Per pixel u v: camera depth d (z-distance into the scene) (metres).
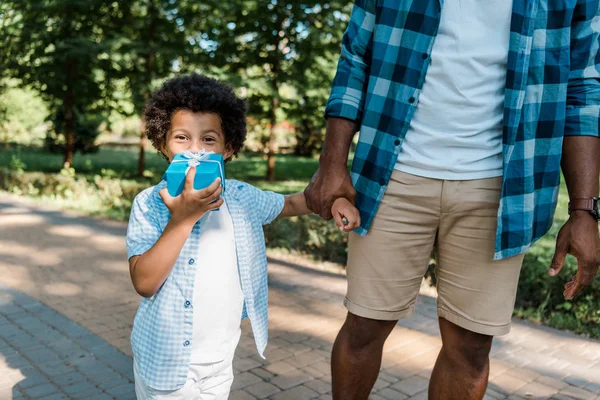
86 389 2.86
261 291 1.85
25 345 3.38
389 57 1.80
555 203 1.77
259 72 13.79
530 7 1.62
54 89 13.09
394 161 1.81
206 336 1.70
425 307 4.29
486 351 1.90
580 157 1.69
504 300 1.81
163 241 1.49
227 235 1.74
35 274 4.93
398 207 1.85
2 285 4.53
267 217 1.90
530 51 1.64
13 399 2.73
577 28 1.68
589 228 1.67
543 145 1.71
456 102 1.71
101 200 9.11
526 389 3.01
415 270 1.92
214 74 11.48
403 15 1.77
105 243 6.24
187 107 1.69
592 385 3.09
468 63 1.68
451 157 1.75
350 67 1.93
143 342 1.68
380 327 1.99
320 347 3.49
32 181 10.19
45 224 7.22
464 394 1.91
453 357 1.93
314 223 5.95
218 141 1.73
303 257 5.92
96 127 20.14
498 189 1.75
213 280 1.69
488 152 1.74
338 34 12.41
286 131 22.05
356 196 1.90
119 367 3.12
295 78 12.54
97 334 3.57
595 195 1.68
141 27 12.77
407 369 3.19
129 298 4.34
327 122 1.96
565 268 4.30
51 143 20.25
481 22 1.67
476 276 1.82
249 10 12.30
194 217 1.46
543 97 1.68
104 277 4.90
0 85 14.40
